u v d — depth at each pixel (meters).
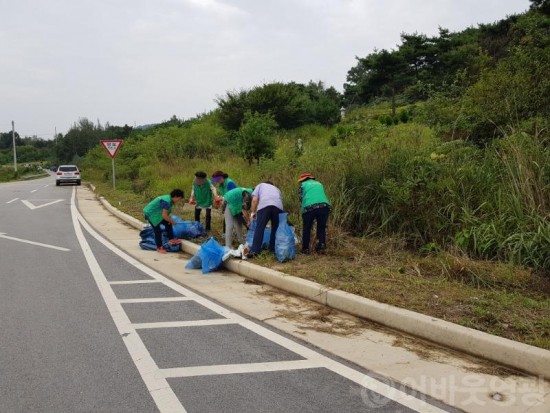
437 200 8.12
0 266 8.20
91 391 3.73
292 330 5.07
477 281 6.14
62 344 4.68
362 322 5.31
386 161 9.40
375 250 7.95
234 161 23.86
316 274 6.69
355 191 9.44
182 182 19.52
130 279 7.36
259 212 7.97
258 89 34.59
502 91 10.18
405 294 5.69
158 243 9.59
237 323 5.30
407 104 37.94
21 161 116.00
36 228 12.96
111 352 4.49
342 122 35.94
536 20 11.47
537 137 8.21
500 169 8.12
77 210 17.88
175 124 42.75
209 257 7.80
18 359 4.32
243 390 3.74
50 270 7.93
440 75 35.50
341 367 4.15
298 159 12.20
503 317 4.86
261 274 7.09
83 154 100.56
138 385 3.83
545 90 9.59
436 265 6.87
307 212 8.02
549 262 6.29
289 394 3.68
